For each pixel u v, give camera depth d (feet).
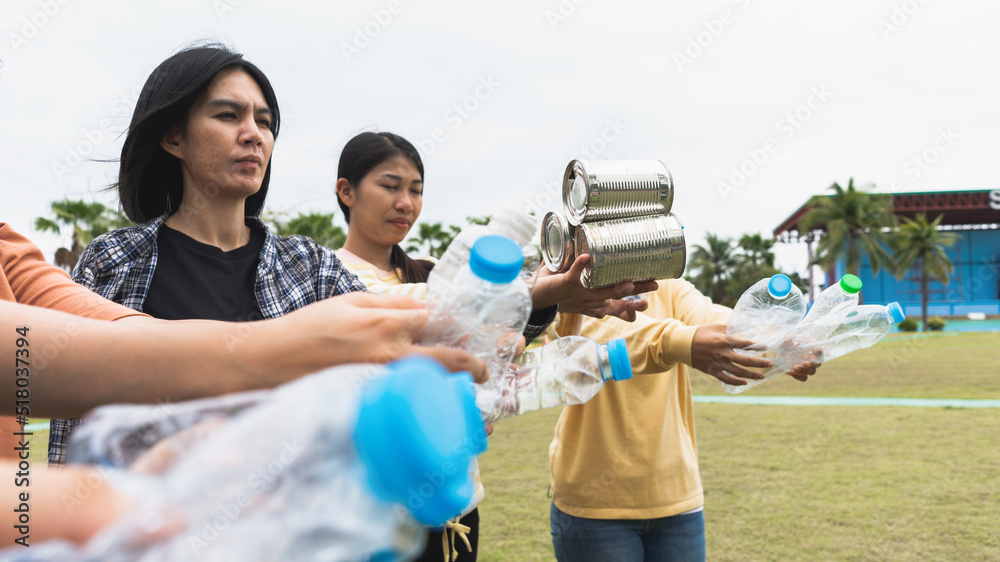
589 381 4.09
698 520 8.25
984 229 192.75
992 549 12.11
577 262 5.16
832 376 45.29
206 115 5.15
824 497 15.55
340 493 1.23
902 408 29.45
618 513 7.87
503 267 2.35
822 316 7.57
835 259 140.26
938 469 18.06
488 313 2.63
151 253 5.03
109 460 1.40
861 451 20.53
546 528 13.62
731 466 18.76
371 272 8.32
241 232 5.66
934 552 12.04
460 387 1.49
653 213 5.58
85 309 2.73
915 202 177.58
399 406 1.21
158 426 1.45
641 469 7.86
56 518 1.12
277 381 1.80
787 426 25.43
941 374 44.37
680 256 5.52
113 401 1.80
